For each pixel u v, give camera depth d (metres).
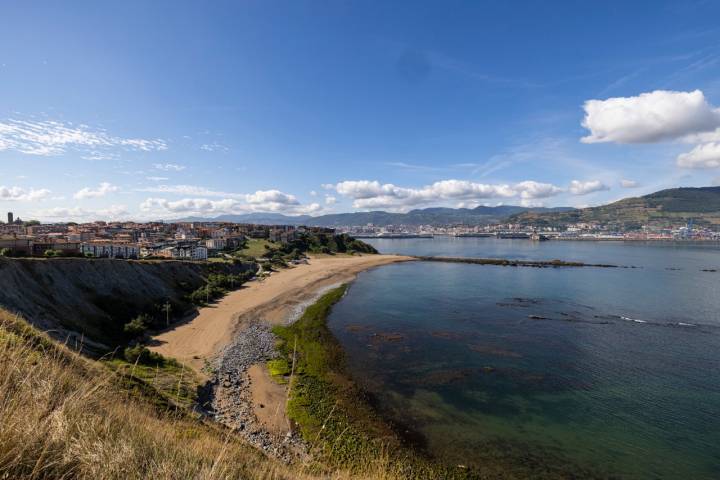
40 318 31.56
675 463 21.06
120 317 40.88
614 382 31.00
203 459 5.59
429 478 18.77
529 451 21.88
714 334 43.84
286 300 62.06
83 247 73.81
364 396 27.78
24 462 4.06
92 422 4.90
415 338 42.28
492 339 41.97
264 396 26.56
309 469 11.39
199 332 41.47
